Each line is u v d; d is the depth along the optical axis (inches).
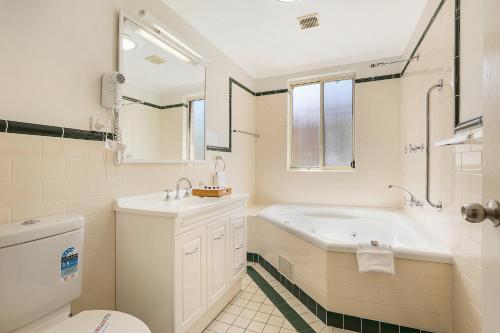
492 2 21.5
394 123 114.1
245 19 88.2
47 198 48.5
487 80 22.1
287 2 79.6
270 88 138.4
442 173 66.2
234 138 119.8
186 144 86.4
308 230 79.3
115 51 61.9
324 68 126.0
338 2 79.7
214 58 104.2
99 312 43.1
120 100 59.0
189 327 57.8
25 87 45.5
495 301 20.7
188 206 61.0
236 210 80.1
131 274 58.8
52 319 42.8
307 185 130.3
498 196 20.4
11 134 43.6
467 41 51.9
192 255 59.0
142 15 68.8
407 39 102.1
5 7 43.0
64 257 44.0
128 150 64.8
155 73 73.5
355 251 64.2
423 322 60.4
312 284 73.3
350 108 125.5
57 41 50.3
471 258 50.0
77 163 53.7
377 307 63.3
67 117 51.9
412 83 95.5
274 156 137.4
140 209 56.8
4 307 36.2
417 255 60.4
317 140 132.4
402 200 111.1
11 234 37.1
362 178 119.9
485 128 22.4
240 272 82.2
